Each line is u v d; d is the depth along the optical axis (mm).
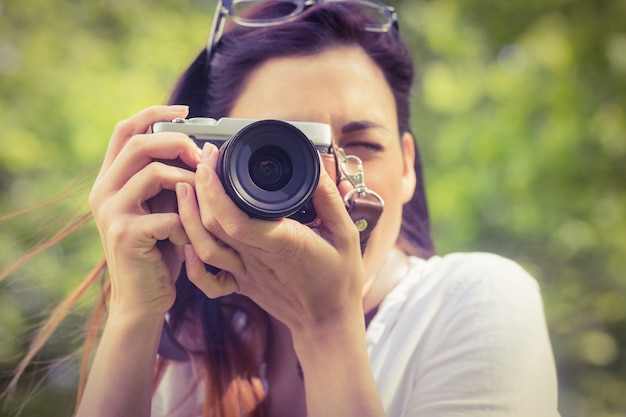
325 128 1628
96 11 6219
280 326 1951
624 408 6152
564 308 6070
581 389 6215
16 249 4988
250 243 1468
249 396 1937
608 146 5809
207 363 1947
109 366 1690
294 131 1435
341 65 1826
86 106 5715
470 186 5723
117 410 1675
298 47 1832
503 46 6160
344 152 1785
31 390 2461
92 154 5520
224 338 1958
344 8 1888
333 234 1571
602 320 6227
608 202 5906
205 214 1482
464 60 6129
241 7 2012
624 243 5918
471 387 1685
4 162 5656
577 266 6066
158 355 2053
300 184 1444
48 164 5664
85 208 2178
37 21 6137
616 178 5848
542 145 5715
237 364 1949
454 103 5984
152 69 5918
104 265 2033
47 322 2188
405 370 1784
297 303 1623
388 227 1846
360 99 1811
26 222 5691
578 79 5840
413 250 2225
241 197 1409
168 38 6020
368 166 1811
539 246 5941
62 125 5707
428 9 6375
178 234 1556
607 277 6121
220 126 1612
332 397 1606
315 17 1864
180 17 6195
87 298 2246
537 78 5883
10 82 5871
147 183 1565
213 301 1963
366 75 1854
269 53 1850
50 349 3105
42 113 5758
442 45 6199
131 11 6207
